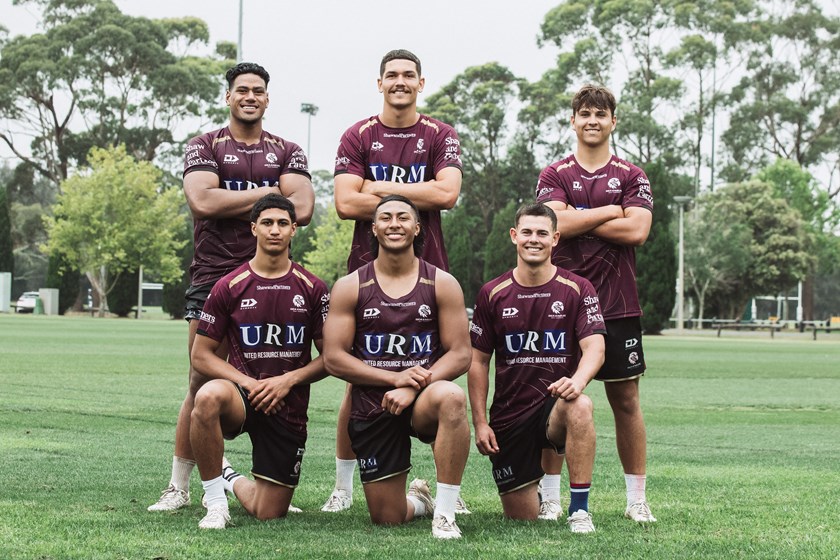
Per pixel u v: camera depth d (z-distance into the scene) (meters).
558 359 5.09
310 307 5.09
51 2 66.06
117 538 4.27
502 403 5.16
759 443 8.64
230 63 70.00
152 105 65.94
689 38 60.34
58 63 63.00
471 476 6.69
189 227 65.19
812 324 55.72
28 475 6.00
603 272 5.48
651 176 47.03
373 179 5.66
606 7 61.06
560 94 62.53
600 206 5.55
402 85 5.57
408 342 4.94
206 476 4.77
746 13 63.97
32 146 65.81
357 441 4.92
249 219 5.54
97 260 52.91
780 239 57.28
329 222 60.72
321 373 5.02
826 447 8.39
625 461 5.29
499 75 67.62
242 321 5.04
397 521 4.91
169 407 10.28
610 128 5.61
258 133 5.75
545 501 5.34
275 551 4.06
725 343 36.72
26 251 77.94
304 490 5.99
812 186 66.12
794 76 66.00
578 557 4.02
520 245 5.08
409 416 4.84
